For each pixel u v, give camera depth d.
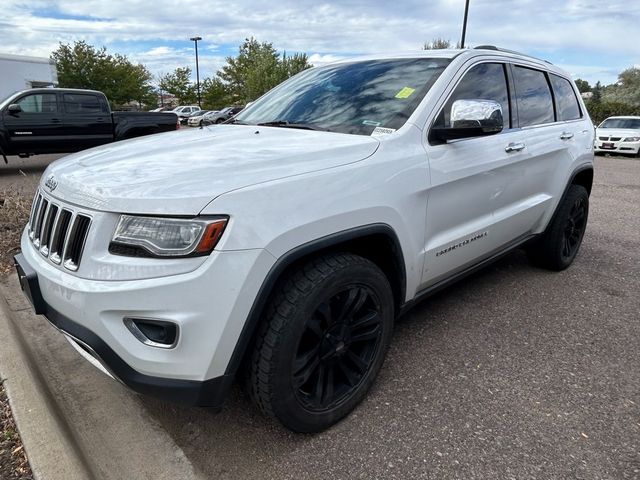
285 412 2.04
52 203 2.10
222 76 47.25
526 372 2.76
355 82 3.08
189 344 1.74
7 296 3.72
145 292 1.70
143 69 45.50
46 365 2.81
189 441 2.21
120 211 1.78
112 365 1.79
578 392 2.58
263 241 1.80
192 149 2.28
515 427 2.29
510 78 3.42
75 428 2.29
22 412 2.22
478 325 3.32
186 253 1.71
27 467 1.98
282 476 2.01
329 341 2.18
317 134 2.56
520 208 3.47
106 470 2.04
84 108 11.35
